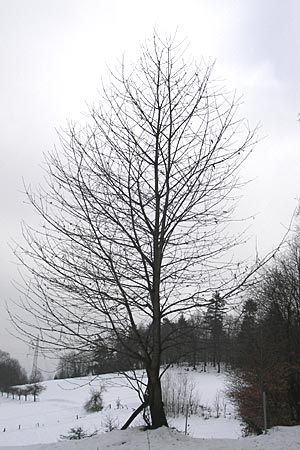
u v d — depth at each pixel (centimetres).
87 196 998
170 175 1031
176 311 1013
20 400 6675
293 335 2325
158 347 988
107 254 957
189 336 1034
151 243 1030
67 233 1000
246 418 2467
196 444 918
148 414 1045
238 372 2591
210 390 4703
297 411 2220
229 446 940
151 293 1002
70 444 963
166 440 906
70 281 958
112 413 4212
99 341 965
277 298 2308
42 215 1001
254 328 2097
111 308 960
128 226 1023
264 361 2261
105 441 924
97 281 959
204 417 3706
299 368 2242
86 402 5347
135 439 916
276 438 1090
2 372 7719
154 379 988
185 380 4209
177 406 3919
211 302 1014
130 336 989
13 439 3272
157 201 1022
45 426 3847
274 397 2306
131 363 1028
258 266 1252
